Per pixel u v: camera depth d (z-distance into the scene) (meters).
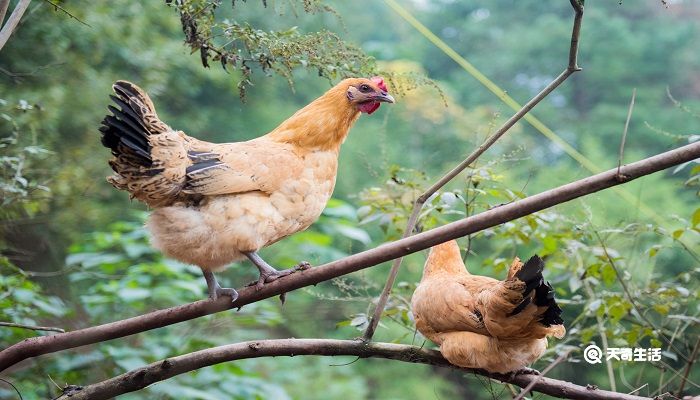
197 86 15.46
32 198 7.44
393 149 18.02
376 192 7.26
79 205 10.35
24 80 10.39
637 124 20.59
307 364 15.45
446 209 6.82
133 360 8.15
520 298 5.19
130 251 9.36
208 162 5.33
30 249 9.35
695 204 15.65
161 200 5.25
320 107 5.92
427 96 18.88
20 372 8.10
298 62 5.54
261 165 5.48
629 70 22.69
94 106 11.62
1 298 7.38
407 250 4.59
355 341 5.48
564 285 9.31
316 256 9.84
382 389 16.09
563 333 5.67
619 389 9.82
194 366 5.11
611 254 6.95
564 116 21.67
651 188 14.56
